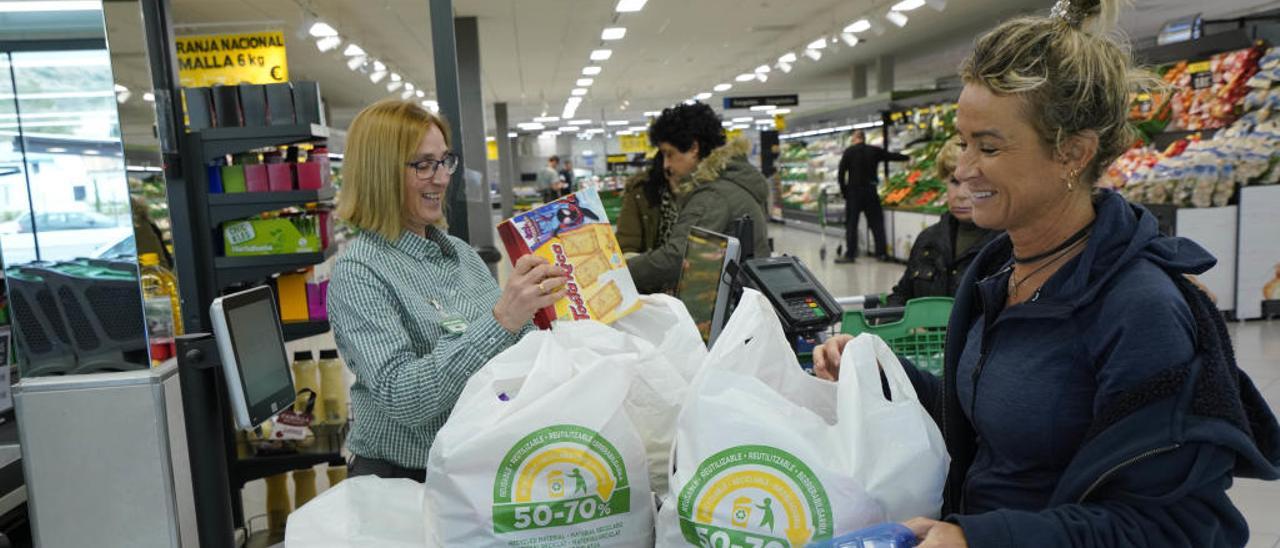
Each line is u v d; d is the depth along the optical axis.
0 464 2.75
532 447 1.13
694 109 3.21
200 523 1.59
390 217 1.77
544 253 1.60
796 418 1.10
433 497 1.15
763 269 2.00
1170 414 0.87
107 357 2.22
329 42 9.54
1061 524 0.89
